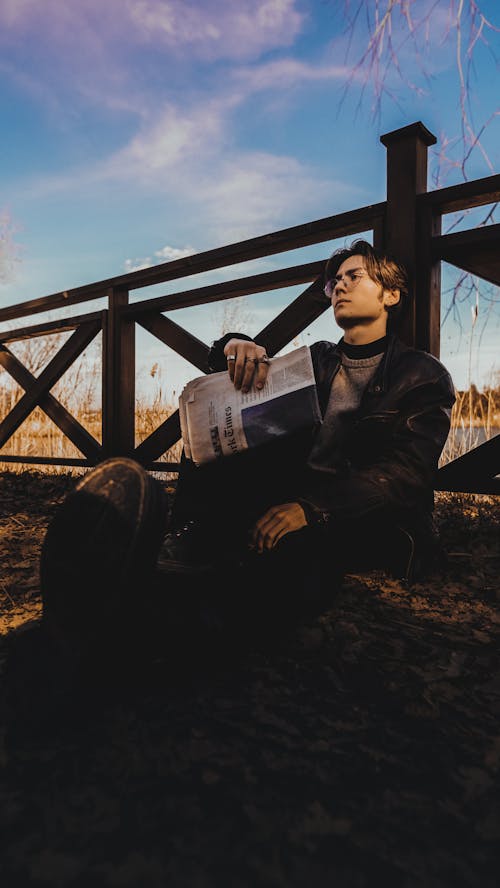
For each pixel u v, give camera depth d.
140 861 0.70
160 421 4.46
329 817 0.78
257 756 0.92
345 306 1.60
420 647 1.37
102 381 3.65
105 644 0.93
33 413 4.88
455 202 2.25
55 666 0.94
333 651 1.32
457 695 1.14
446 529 2.45
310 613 1.44
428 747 0.96
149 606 1.04
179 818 0.77
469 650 1.36
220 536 1.34
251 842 0.74
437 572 1.95
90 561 0.95
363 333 1.64
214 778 0.85
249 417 1.35
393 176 2.34
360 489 1.32
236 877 0.68
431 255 2.29
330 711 1.06
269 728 1.00
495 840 0.76
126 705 1.05
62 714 0.94
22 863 0.69
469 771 0.90
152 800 0.81
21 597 1.68
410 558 1.65
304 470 1.44
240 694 1.11
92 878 0.67
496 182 2.12
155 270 3.29
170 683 1.15
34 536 2.42
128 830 0.75
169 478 3.93
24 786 0.83
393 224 2.34
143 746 0.93
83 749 0.92
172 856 0.71
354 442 1.55
